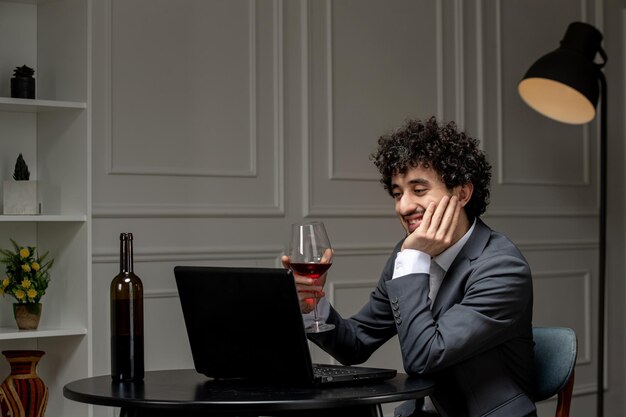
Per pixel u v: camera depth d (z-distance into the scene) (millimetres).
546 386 2572
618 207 5801
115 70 4094
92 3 4035
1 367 3680
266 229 4496
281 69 4547
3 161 3734
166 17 4234
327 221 4691
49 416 3695
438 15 5102
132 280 2375
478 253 2506
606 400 5703
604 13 5758
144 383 2328
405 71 4984
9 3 3764
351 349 2770
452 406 2439
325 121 4707
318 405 1997
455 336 2322
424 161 2455
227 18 4406
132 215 4105
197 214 4281
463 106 5156
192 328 2383
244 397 2061
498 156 5305
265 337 2238
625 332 5785
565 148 5605
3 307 3682
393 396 2088
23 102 3449
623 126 5809
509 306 2404
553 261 5520
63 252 3654
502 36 5336
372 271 4836
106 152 4051
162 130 4211
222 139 4383
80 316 3559
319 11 4699
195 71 4309
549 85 5059
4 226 3734
